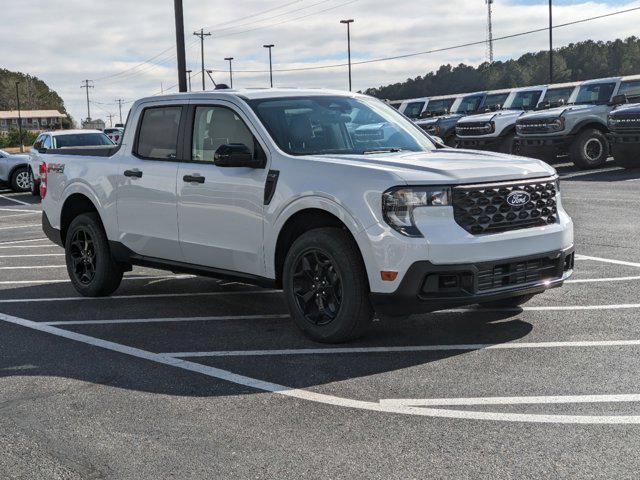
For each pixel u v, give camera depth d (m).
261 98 6.34
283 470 3.57
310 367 5.11
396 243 5.11
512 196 5.37
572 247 5.78
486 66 68.50
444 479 3.41
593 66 82.50
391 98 69.56
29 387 4.93
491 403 4.31
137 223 7.05
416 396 4.48
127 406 4.51
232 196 6.13
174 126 6.79
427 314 6.42
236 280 6.28
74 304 7.43
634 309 6.27
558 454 3.62
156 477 3.55
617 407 4.18
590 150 19.00
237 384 4.83
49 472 3.65
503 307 6.52
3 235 13.39
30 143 106.06
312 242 5.54
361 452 3.73
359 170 5.38
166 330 6.27
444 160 5.66
